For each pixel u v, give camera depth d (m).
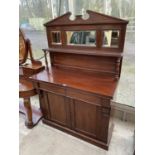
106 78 1.35
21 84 1.68
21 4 1.88
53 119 1.69
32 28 1.96
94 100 1.20
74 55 1.51
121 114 1.79
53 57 1.66
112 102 1.26
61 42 1.50
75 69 1.57
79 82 1.30
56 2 1.62
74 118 1.49
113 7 1.37
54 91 1.41
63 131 1.67
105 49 1.30
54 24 1.44
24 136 1.64
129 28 1.37
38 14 1.82
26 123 1.75
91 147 1.48
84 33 1.34
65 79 1.38
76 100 1.35
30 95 1.58
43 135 1.65
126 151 1.41
